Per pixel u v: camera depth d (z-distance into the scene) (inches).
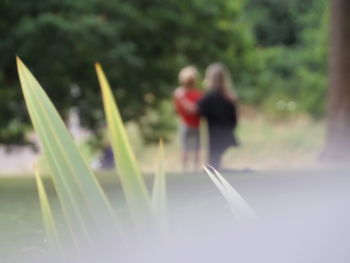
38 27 636.1
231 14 850.1
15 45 645.9
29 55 652.1
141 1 775.1
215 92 435.2
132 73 746.8
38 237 66.4
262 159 1038.4
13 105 693.9
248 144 1101.1
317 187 95.9
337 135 529.7
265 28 1626.5
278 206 68.2
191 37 819.4
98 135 778.8
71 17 666.8
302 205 66.6
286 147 1085.1
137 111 839.1
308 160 1018.7
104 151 815.7
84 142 814.5
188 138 502.0
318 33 1142.3
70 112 775.7
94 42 666.2
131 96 780.6
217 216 68.9
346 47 531.5
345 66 531.2
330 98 537.0
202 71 837.2
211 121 433.4
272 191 104.2
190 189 118.0
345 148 525.0
